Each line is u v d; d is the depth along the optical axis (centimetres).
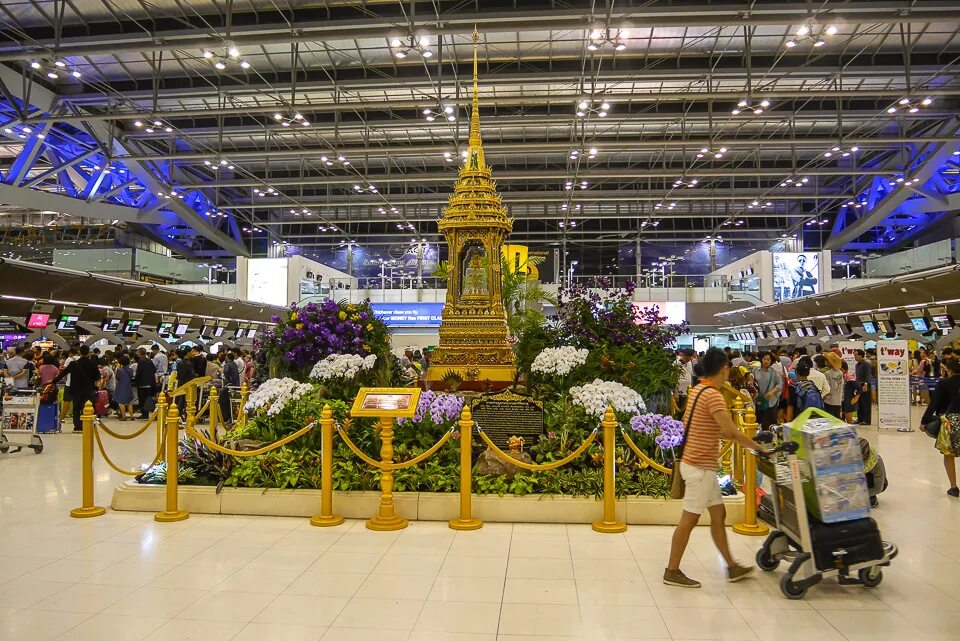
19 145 2930
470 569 516
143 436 1262
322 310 965
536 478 673
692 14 1612
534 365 819
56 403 1309
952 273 1688
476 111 1020
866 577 481
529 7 1650
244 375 1585
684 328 910
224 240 4075
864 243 4297
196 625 411
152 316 2317
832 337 2597
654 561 538
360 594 464
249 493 679
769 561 512
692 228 4316
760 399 1041
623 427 713
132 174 3075
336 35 1544
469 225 950
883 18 1462
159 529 626
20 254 3359
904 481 874
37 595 459
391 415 636
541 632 404
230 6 1573
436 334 3178
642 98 1953
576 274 4350
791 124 2416
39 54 1609
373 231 4506
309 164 3375
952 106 2422
